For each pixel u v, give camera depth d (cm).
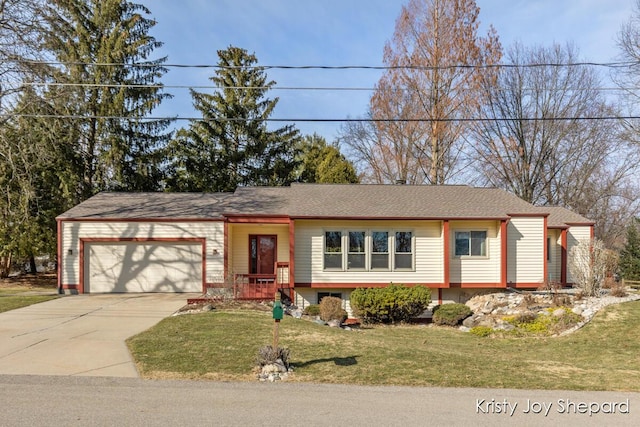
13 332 1027
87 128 2666
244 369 738
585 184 3219
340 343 941
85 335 991
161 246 1856
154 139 2798
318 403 587
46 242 2361
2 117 1734
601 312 1416
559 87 3020
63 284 1812
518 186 3150
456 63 2594
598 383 714
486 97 2936
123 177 2691
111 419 522
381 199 1889
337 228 1717
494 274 1744
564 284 2034
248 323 1104
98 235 1831
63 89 1823
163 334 978
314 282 1700
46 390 630
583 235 2100
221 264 1850
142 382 671
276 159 3394
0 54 1666
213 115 3256
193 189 3047
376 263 1719
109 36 2684
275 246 1947
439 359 851
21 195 2077
